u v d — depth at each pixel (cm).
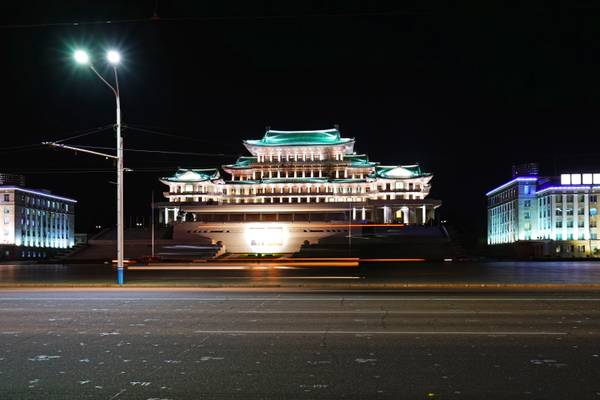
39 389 948
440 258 8719
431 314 1839
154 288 3109
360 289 3019
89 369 1080
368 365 1101
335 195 11881
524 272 4931
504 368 1074
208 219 11012
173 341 1360
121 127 3422
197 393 919
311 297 2477
